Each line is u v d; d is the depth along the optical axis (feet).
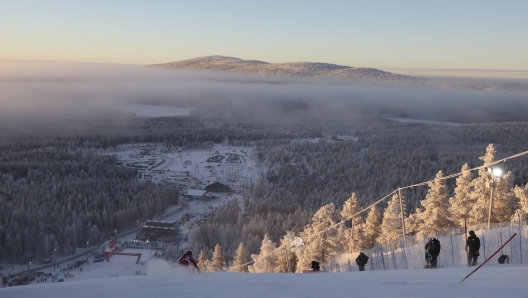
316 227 177.37
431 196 157.99
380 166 654.53
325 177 600.39
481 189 147.54
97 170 606.14
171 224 392.68
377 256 121.70
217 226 347.56
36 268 303.68
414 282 47.67
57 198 449.06
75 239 339.16
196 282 50.24
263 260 207.21
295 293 41.42
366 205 414.21
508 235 91.76
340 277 56.08
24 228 335.06
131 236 385.29
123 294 41.75
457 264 80.59
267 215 384.27
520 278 50.24
